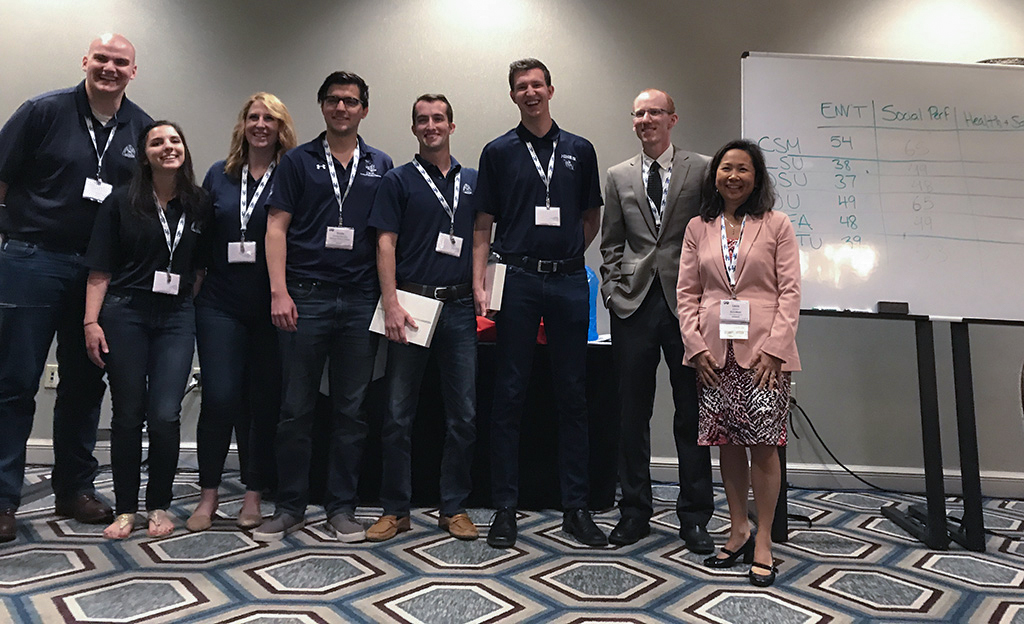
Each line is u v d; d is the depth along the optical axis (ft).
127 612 4.95
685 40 11.03
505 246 7.25
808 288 7.84
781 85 8.30
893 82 8.32
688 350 6.46
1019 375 10.21
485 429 8.50
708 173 6.84
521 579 5.86
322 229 7.13
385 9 11.25
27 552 6.36
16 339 6.88
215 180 7.63
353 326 7.16
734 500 6.50
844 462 10.39
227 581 5.65
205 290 7.44
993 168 8.14
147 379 7.13
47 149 7.02
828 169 8.12
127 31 11.10
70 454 7.59
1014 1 10.80
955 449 10.28
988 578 6.24
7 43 11.06
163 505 7.15
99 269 6.77
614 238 7.52
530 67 7.06
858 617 5.21
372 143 11.12
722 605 5.38
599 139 10.99
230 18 11.23
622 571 6.14
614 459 8.64
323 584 5.63
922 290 7.79
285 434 7.04
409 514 7.51
